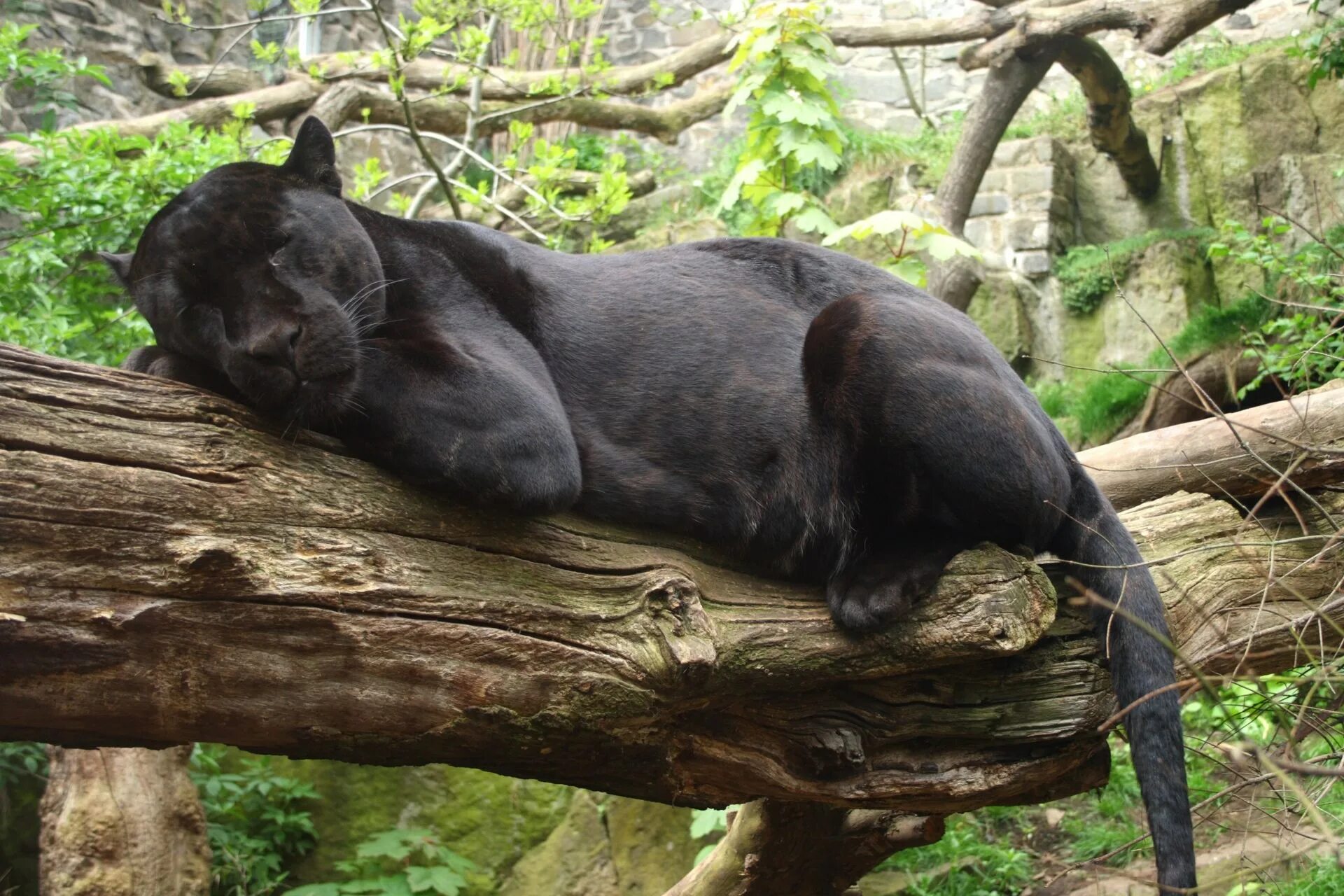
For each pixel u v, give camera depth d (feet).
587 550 7.68
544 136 36.22
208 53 33.78
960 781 8.79
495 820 21.62
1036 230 30.66
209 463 6.20
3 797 19.70
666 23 41.39
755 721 8.50
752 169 20.52
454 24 21.86
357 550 6.56
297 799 22.00
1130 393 24.79
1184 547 9.91
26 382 5.81
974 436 8.18
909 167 31.73
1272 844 11.53
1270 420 11.12
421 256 8.18
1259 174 30.68
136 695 5.84
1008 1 28.09
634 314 8.74
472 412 7.10
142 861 15.24
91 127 23.40
